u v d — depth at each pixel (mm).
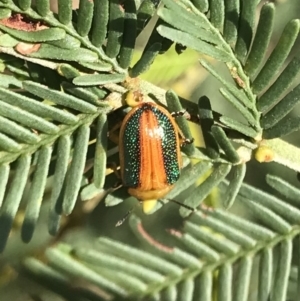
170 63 64
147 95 46
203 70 66
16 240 62
